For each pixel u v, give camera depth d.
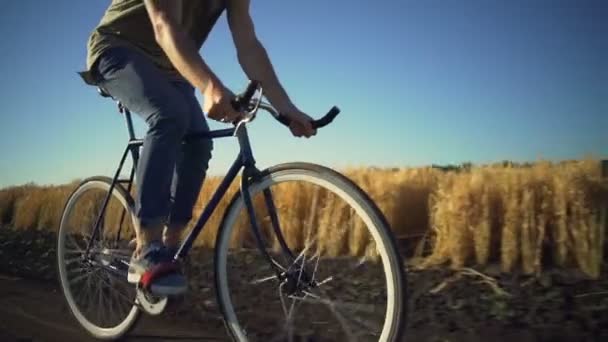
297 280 2.12
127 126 2.80
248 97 1.89
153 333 2.89
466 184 5.17
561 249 4.56
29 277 4.71
